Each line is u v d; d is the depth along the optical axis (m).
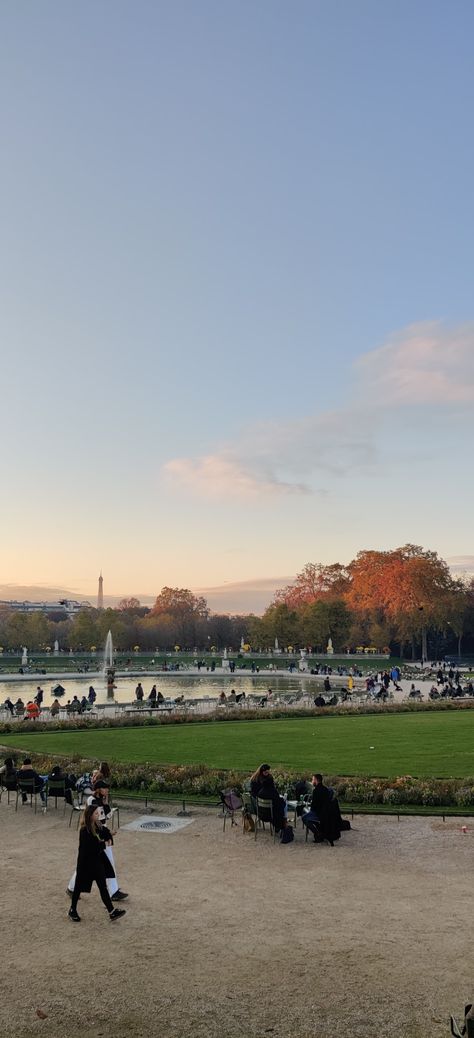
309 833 22.41
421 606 148.00
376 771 30.36
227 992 12.02
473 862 19.05
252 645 184.75
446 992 11.87
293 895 16.62
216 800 26.89
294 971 12.73
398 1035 10.65
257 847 20.83
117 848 20.88
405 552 164.50
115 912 15.23
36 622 195.75
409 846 20.72
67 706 60.72
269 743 39.84
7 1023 11.19
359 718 53.12
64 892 17.08
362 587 168.25
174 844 21.23
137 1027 11.03
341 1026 10.92
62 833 22.77
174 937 14.28
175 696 81.69
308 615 169.12
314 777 21.83
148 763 32.22
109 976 12.66
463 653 191.62
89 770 30.97
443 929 14.42
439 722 48.88
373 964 12.93
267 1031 10.83
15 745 41.84
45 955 13.54
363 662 149.88
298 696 66.69
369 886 17.20
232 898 16.47
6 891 17.19
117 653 182.38
